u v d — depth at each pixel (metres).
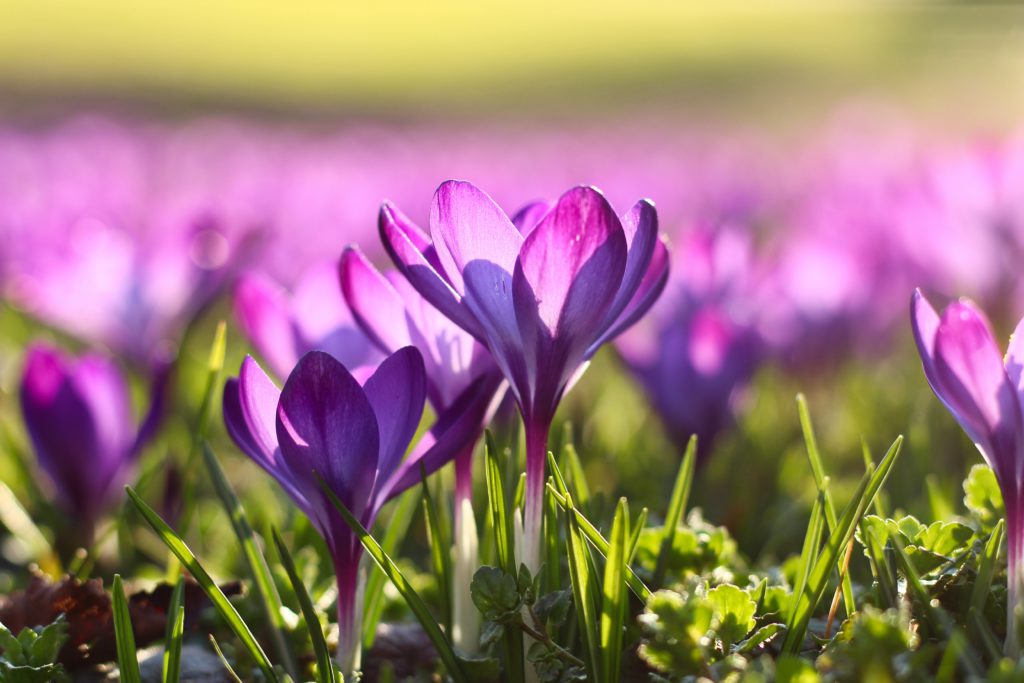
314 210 1.35
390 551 0.53
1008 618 0.43
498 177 1.89
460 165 2.12
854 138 2.46
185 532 0.60
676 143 2.89
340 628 0.46
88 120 3.12
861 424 0.86
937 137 2.51
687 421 0.65
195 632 0.51
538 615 0.45
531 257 0.43
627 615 0.47
